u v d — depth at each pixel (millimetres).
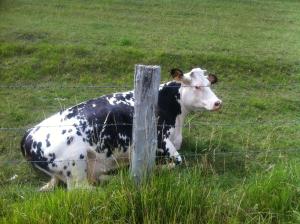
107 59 8969
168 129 5562
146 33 11297
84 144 4934
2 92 7750
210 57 9398
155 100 4027
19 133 6312
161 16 13219
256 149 6086
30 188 4805
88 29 11211
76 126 4961
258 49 10633
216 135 6430
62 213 3881
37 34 10367
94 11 13109
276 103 7875
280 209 4145
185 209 3965
